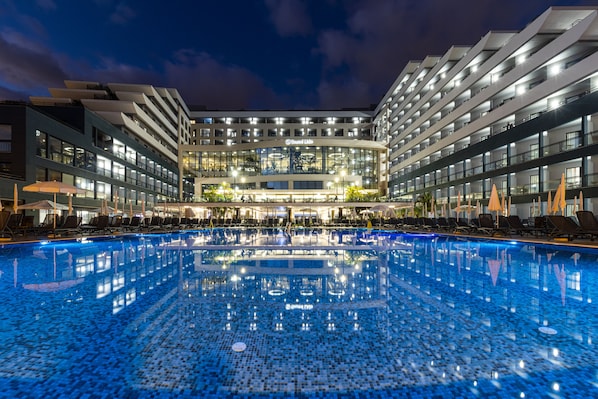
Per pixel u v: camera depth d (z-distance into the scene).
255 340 3.50
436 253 11.09
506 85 29.05
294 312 4.45
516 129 27.64
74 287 5.88
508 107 28.81
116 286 5.96
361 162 59.50
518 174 28.30
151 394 2.52
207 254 10.84
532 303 4.88
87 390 2.56
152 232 24.61
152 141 48.03
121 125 39.25
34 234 17.27
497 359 3.07
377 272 7.43
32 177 23.59
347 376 2.79
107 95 43.38
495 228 17.88
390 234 23.89
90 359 3.04
